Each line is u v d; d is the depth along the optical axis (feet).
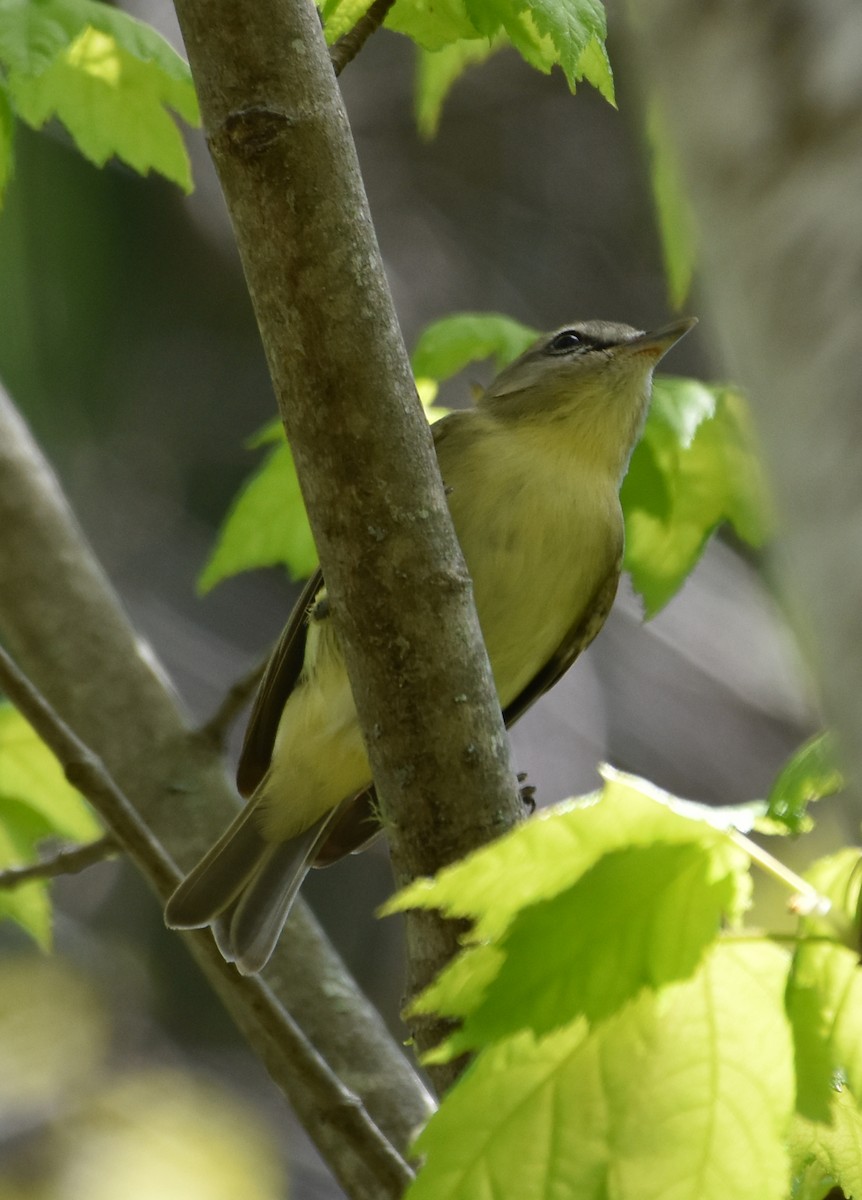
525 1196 12.55
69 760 18.80
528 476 25.90
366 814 26.37
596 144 51.55
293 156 15.16
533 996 12.07
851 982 12.35
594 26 17.08
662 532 24.11
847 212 7.31
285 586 47.93
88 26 20.90
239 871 24.54
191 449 45.62
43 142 39.37
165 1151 40.29
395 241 50.39
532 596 26.02
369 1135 17.44
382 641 15.76
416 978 15.62
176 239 45.06
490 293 50.03
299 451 15.78
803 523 7.47
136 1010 44.21
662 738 46.19
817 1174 14.57
